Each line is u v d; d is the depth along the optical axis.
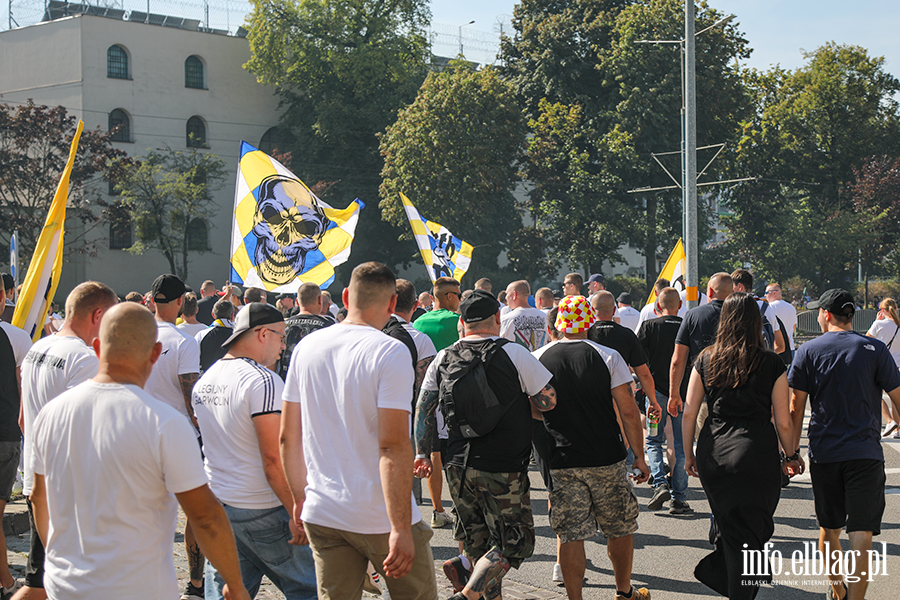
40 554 4.04
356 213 8.46
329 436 3.17
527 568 5.56
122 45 44.09
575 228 36.94
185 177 41.16
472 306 4.38
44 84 43.84
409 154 35.47
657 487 6.85
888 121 47.69
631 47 35.06
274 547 3.68
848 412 4.51
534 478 8.64
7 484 4.79
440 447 4.52
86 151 39.09
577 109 35.66
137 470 2.46
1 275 5.12
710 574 4.48
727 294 6.34
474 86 36.00
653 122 34.28
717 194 39.56
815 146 44.72
